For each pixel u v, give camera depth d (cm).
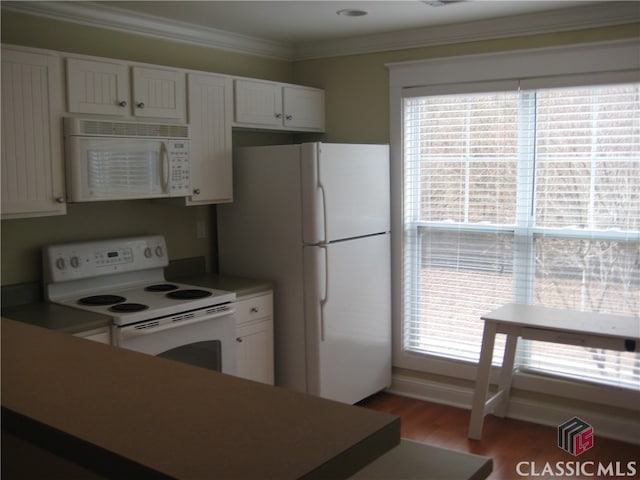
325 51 439
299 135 465
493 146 387
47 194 292
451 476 127
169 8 336
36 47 312
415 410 408
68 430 104
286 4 332
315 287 365
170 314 312
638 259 347
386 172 412
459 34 386
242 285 368
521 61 370
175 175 342
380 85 422
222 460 93
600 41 344
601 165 354
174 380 131
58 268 320
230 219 399
